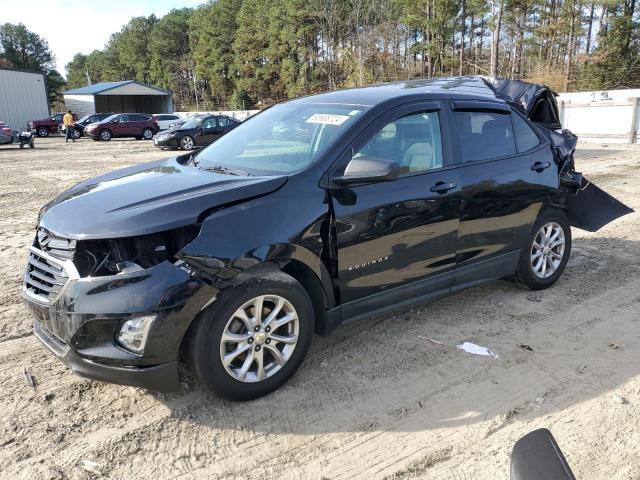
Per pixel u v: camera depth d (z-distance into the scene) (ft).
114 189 11.02
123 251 9.29
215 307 9.65
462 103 13.82
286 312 10.68
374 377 11.58
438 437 9.69
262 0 215.72
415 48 163.94
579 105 64.69
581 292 16.35
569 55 142.61
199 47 268.82
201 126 77.15
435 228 12.70
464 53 165.58
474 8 151.94
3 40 356.18
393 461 9.07
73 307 9.14
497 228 14.29
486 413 10.37
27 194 35.50
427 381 11.46
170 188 10.66
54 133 124.36
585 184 17.13
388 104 12.41
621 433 9.72
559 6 145.59
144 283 9.08
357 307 11.82
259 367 10.46
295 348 10.90
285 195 10.53
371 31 154.20
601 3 132.87
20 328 13.94
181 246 9.54
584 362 12.25
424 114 12.96
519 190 14.55
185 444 9.47
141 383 9.36
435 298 13.55
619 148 55.83
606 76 139.03
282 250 10.19
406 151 12.39
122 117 103.91
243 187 10.30
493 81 18.33
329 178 11.07
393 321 14.35
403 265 12.33
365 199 11.39
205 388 11.10
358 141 11.62
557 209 16.28
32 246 10.53
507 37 154.71
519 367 12.03
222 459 9.12
